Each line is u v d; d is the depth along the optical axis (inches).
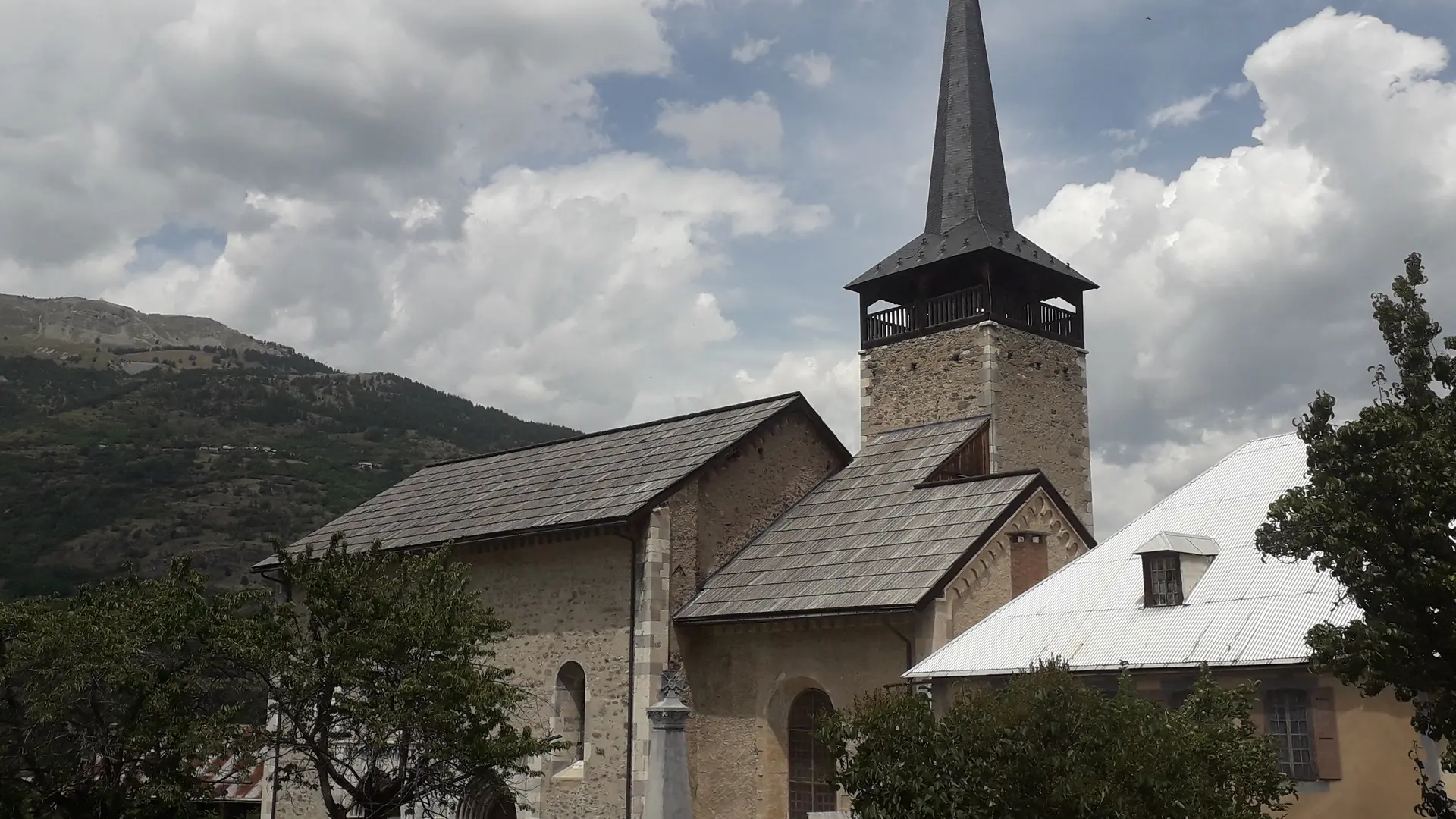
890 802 518.9
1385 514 506.0
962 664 823.1
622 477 1186.6
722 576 1112.2
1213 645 714.8
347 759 917.8
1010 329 1365.7
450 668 870.4
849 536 1085.1
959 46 1556.3
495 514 1245.1
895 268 1438.2
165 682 906.1
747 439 1183.6
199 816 965.8
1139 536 868.6
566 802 1085.1
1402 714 642.2
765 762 1013.8
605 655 1090.1
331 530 1445.6
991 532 978.1
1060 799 473.1
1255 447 900.0
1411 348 535.2
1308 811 663.1
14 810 877.8
